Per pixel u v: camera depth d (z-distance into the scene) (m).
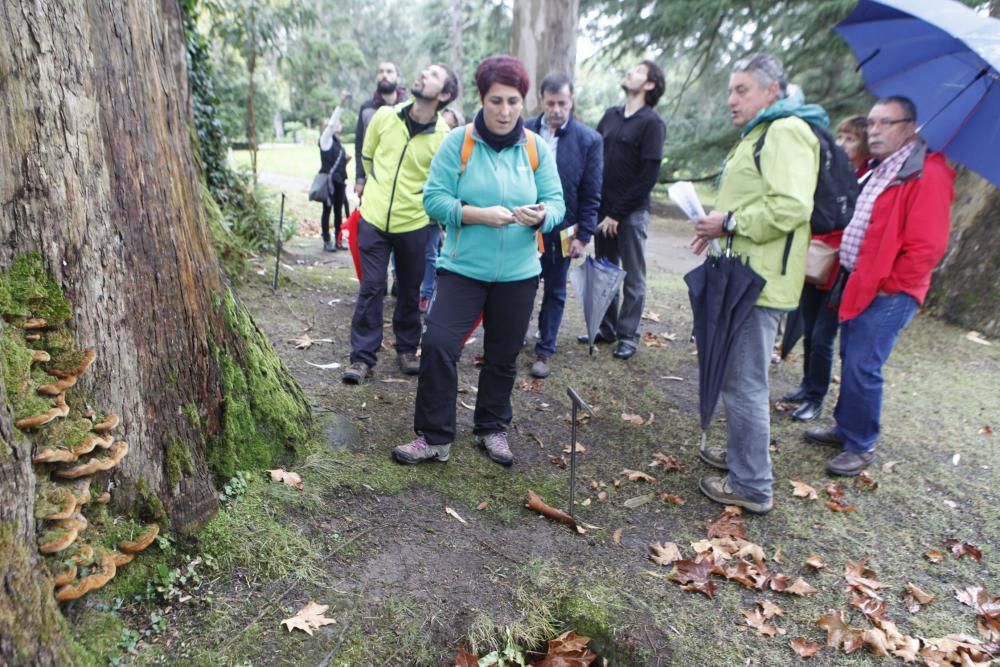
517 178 2.90
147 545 2.00
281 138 37.75
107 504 2.00
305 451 2.99
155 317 2.13
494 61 2.74
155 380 2.13
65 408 1.76
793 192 2.61
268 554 2.31
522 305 3.05
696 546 2.76
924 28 3.51
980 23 2.81
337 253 8.38
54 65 1.77
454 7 28.84
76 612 1.84
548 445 3.62
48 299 1.83
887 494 3.35
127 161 2.02
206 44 7.07
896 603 2.55
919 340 5.96
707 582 2.54
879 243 3.24
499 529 2.76
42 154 1.78
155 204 2.13
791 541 2.91
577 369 4.81
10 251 1.78
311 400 3.66
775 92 2.77
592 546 2.73
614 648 2.24
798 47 11.30
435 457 3.17
